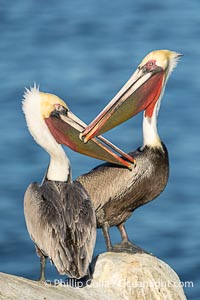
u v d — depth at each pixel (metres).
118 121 16.47
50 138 15.54
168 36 55.38
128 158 16.22
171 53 16.88
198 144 36.41
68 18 61.56
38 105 15.75
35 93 15.88
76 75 46.62
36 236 14.42
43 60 50.59
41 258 14.55
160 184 16.56
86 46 53.56
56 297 13.60
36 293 13.50
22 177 33.53
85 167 31.98
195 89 44.12
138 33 56.50
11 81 46.47
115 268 14.74
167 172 16.61
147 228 29.30
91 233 14.20
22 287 13.52
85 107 41.56
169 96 43.12
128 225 29.42
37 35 57.41
